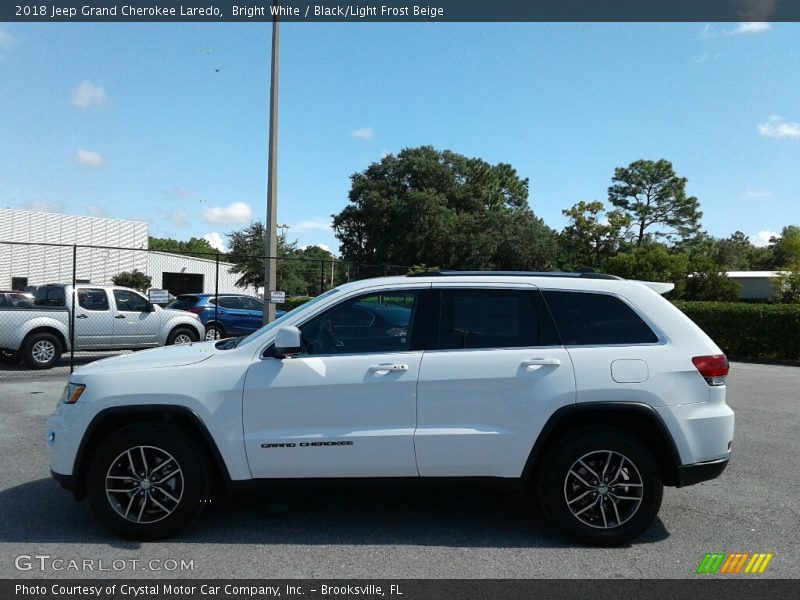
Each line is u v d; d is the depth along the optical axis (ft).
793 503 17.98
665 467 15.10
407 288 15.76
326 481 14.82
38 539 14.93
